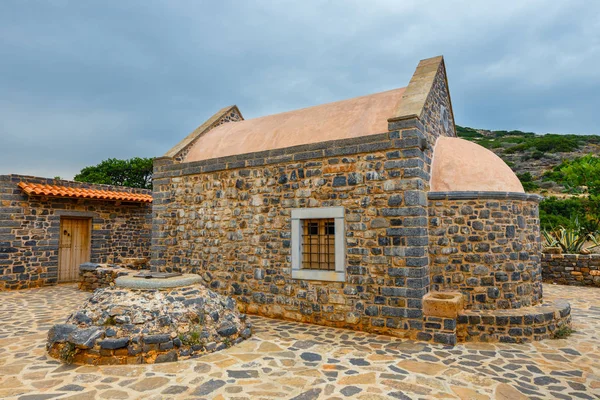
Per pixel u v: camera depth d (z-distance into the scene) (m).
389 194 6.66
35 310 8.77
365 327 6.76
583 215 19.89
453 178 7.12
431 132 7.55
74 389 4.28
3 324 7.39
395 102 7.79
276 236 7.92
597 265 12.36
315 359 5.37
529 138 54.16
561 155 40.94
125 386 4.38
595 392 4.38
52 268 12.55
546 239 15.30
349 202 7.05
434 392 4.32
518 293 6.91
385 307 6.58
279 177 7.95
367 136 6.92
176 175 9.57
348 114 8.14
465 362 5.31
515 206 7.10
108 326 5.39
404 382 4.58
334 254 7.29
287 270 7.72
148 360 5.14
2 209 11.55
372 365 5.15
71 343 5.12
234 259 8.52
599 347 6.05
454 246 6.88
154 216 9.89
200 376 4.70
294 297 7.59
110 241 14.38
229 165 8.63
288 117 9.35
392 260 6.57
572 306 9.30
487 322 6.27
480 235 6.84
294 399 4.08
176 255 9.47
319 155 7.40
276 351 5.71
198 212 9.20
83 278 11.71
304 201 7.58
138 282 6.15
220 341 5.86
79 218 13.68
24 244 11.96
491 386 4.51
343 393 4.25
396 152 6.64
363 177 6.95
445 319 6.13
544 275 13.25
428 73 8.05
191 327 5.67
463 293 6.80
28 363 5.11
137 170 29.98
